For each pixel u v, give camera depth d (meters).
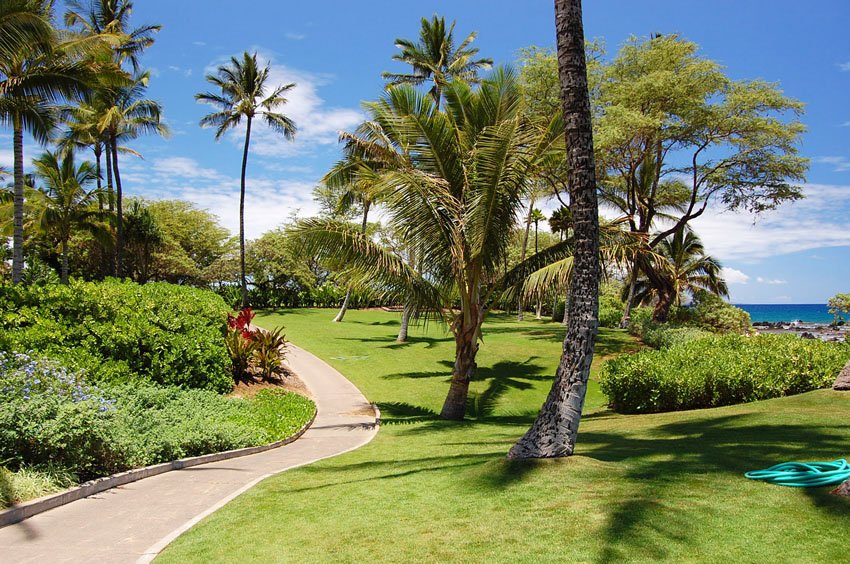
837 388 11.26
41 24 18.00
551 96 28.95
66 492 6.50
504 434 12.21
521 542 4.45
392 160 16.42
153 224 43.44
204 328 16.56
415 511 5.52
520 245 64.44
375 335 33.03
